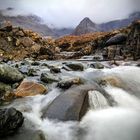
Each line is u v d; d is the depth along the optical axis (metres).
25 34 14.43
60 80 3.82
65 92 3.04
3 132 2.09
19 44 13.05
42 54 13.03
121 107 3.03
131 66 5.79
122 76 4.19
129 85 3.83
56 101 2.82
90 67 5.62
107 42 11.27
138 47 8.22
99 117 2.63
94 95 3.01
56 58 12.70
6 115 2.15
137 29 8.77
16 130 2.23
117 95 3.35
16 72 3.77
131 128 2.39
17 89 3.41
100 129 2.37
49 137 2.21
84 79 3.72
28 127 2.34
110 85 3.64
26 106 2.92
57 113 2.58
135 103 3.25
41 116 2.64
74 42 18.77
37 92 3.34
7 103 3.04
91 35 19.84
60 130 2.34
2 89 3.29
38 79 4.00
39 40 15.02
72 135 2.26
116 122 2.51
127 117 2.66
